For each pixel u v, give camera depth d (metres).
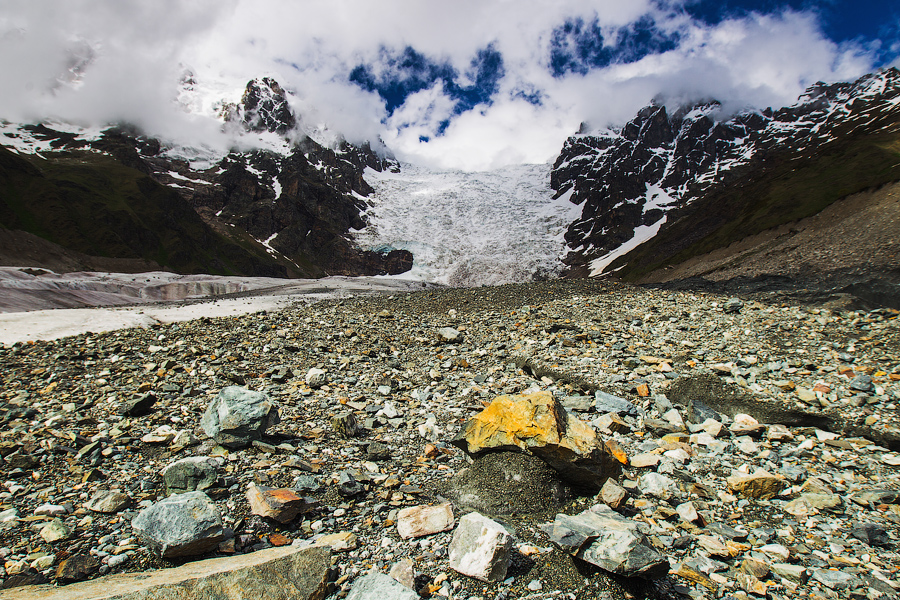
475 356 17.38
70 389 12.73
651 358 15.04
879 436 9.92
